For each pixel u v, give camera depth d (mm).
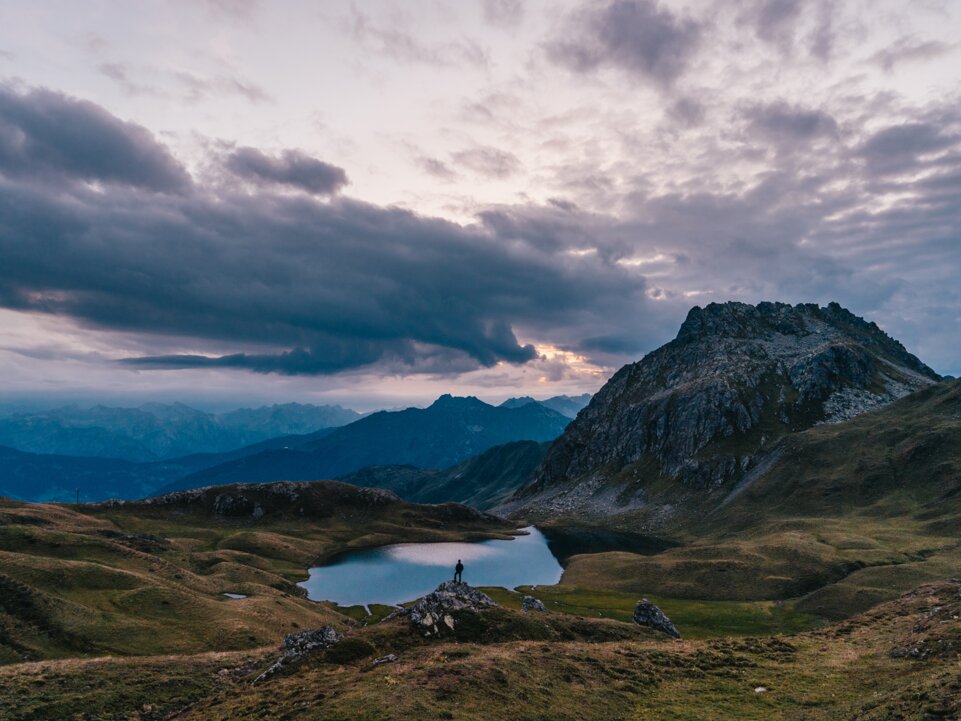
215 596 106812
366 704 31391
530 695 35562
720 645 53406
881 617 66438
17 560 86688
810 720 34500
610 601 134375
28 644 63906
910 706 31797
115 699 44094
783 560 148375
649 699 39062
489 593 142250
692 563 154875
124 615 77000
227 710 35125
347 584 155250
